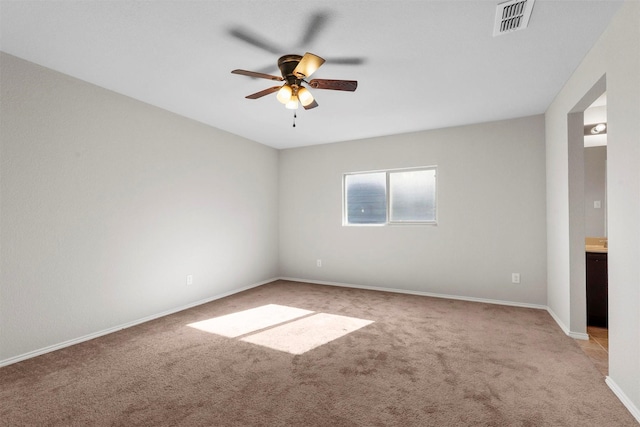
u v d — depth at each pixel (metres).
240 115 3.75
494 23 1.96
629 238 1.75
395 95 3.13
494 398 1.88
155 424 1.66
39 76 2.50
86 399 1.88
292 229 5.42
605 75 2.06
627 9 1.74
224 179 4.36
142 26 1.99
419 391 1.96
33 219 2.46
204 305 3.88
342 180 5.00
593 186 3.88
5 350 2.31
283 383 2.06
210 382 2.08
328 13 1.86
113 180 3.03
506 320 3.29
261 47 2.24
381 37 2.12
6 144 2.32
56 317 2.60
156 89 2.99
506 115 3.76
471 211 4.09
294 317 3.41
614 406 1.79
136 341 2.76
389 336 2.86
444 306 3.81
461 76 2.71
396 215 4.70
